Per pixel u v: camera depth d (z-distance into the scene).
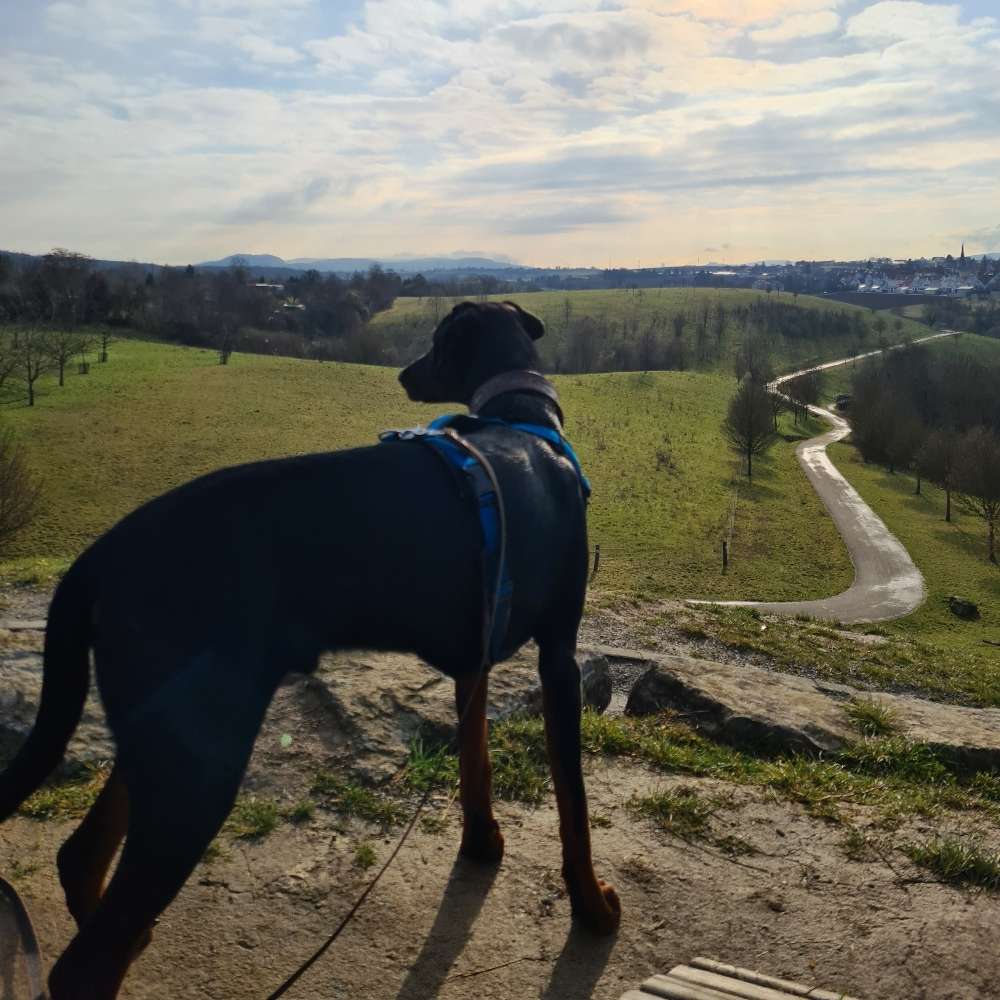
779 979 2.99
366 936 3.15
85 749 4.17
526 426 3.04
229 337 86.12
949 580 38.16
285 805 3.90
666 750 4.73
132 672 2.15
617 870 3.62
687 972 2.89
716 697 5.55
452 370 3.37
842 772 4.76
